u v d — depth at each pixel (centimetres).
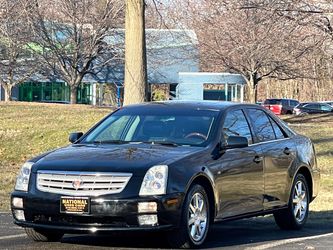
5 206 1245
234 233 991
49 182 782
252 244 873
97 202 757
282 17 2753
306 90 7156
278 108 5256
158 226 761
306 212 1065
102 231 759
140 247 816
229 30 3797
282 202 997
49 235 845
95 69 4356
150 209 756
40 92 4984
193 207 804
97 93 5059
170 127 899
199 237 815
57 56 4019
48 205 772
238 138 868
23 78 4256
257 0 2819
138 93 1980
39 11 3488
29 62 4094
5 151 2100
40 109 2681
